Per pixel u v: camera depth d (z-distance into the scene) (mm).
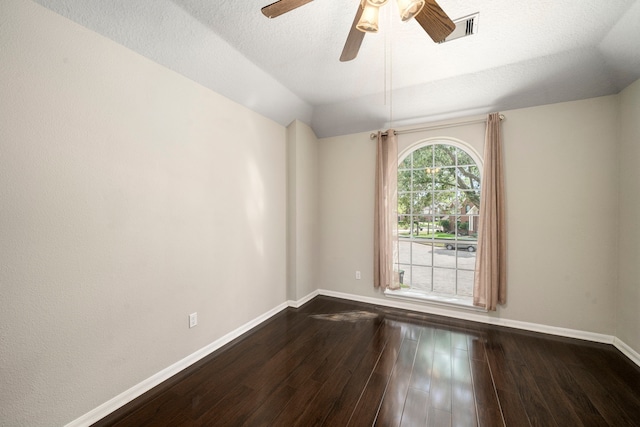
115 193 1639
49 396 1368
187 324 2094
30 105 1288
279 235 3180
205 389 1811
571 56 2105
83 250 1493
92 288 1534
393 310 3180
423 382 1859
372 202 3412
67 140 1420
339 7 1627
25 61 1270
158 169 1883
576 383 1836
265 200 2945
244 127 2650
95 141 1538
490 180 2652
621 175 2258
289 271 3336
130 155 1714
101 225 1571
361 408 1620
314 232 3664
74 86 1443
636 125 2080
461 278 3068
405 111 2992
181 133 2043
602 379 1876
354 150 3508
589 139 2396
